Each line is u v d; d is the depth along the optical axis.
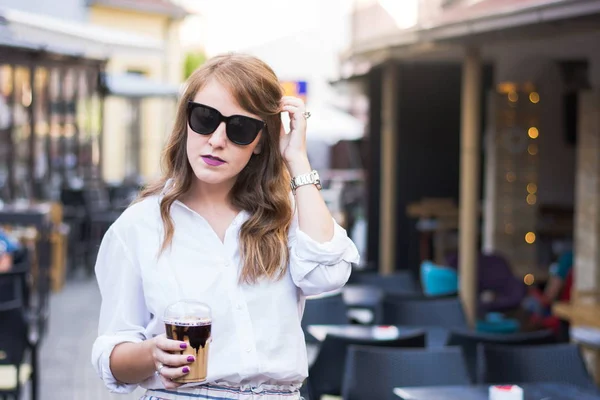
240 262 2.27
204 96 2.28
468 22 7.66
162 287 2.23
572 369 4.86
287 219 2.36
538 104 11.09
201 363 2.10
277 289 2.29
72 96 15.01
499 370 4.85
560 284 9.01
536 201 11.12
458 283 9.27
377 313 7.46
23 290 6.96
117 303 2.27
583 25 6.95
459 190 12.84
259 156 2.40
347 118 18.62
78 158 15.40
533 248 11.11
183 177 2.32
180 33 23.03
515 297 8.96
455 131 12.77
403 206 12.78
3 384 5.50
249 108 2.29
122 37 11.80
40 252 9.12
